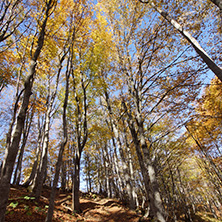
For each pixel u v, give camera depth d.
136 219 7.78
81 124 9.14
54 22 7.25
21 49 7.79
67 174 17.67
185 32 4.07
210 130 8.69
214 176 12.38
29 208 5.85
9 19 5.31
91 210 8.84
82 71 9.57
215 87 7.01
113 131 11.05
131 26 7.26
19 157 12.27
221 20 5.29
